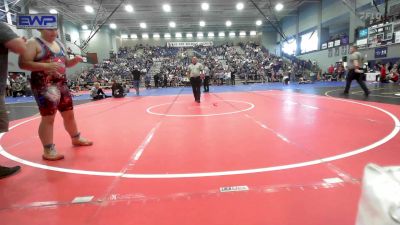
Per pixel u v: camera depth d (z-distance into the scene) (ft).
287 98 36.35
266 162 11.34
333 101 30.86
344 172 10.01
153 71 109.60
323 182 9.23
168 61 119.14
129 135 17.21
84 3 80.94
